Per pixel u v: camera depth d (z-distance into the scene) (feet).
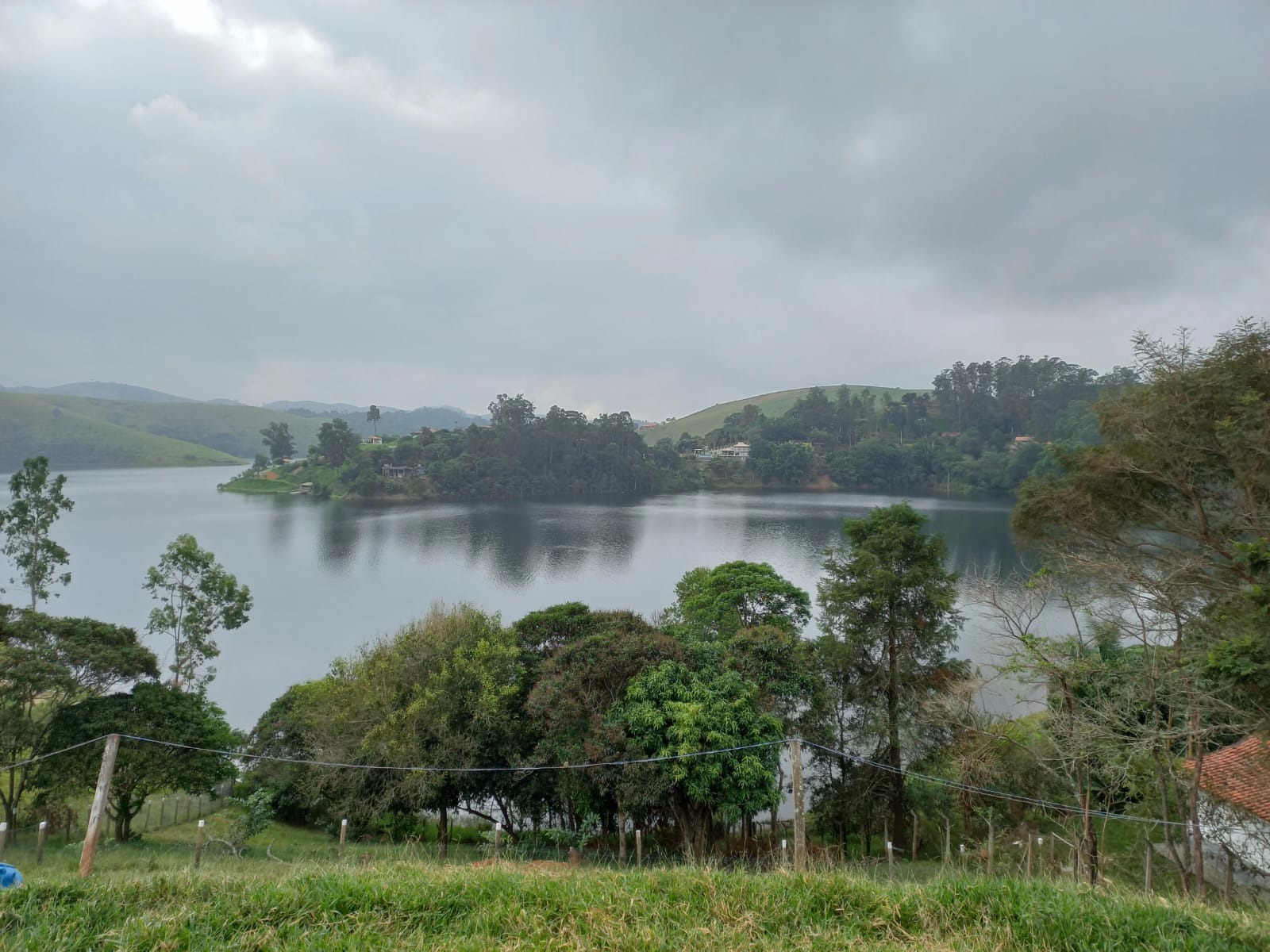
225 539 290.35
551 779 62.95
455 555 257.96
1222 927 16.70
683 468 602.85
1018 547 55.88
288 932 16.69
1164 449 45.21
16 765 52.90
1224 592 39.96
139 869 41.83
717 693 55.88
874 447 568.41
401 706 64.13
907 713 70.13
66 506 102.12
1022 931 16.92
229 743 74.08
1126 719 45.44
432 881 20.53
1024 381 567.59
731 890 19.67
